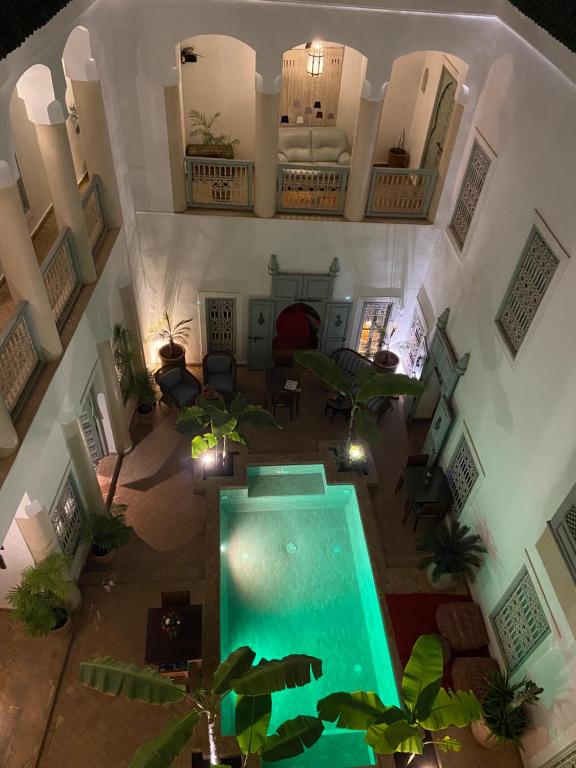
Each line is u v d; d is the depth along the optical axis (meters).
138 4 8.92
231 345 13.81
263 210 11.29
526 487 7.91
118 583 9.65
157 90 9.73
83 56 8.19
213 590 9.50
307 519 11.23
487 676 8.64
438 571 9.47
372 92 9.84
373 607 9.72
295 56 12.21
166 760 5.82
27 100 6.97
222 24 9.16
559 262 7.20
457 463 10.48
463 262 10.42
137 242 11.54
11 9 5.34
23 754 7.85
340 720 6.39
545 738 7.47
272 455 11.77
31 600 7.89
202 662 8.61
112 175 9.42
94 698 8.39
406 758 8.16
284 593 10.02
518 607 8.29
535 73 8.05
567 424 6.94
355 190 11.09
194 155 12.03
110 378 10.09
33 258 6.55
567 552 6.64
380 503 11.32
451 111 10.80
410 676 6.61
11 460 6.32
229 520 11.09
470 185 10.32
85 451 8.85
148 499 10.93
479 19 9.14
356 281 12.52
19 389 6.78
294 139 12.98
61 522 8.79
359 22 9.14
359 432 10.66
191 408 10.56
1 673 8.56
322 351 13.87
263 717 6.34
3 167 5.80
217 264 12.10
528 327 8.04
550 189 7.54
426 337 12.16
